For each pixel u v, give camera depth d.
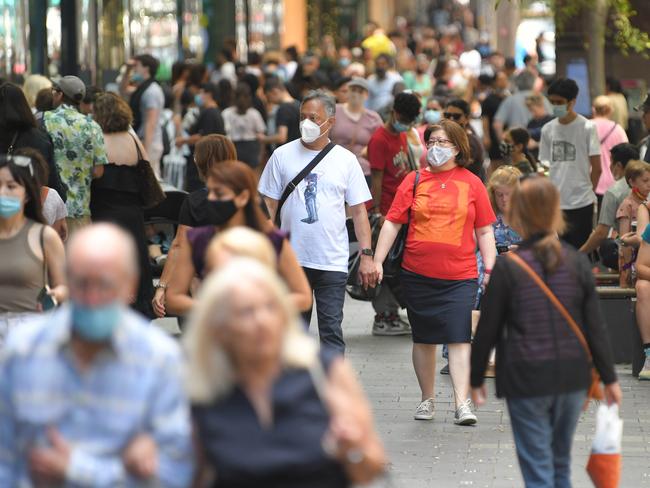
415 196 27.73
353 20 160.25
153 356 12.64
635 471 24.16
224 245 14.92
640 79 62.00
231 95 57.50
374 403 30.05
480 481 23.59
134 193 33.41
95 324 12.30
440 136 27.36
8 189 20.44
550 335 18.58
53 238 20.94
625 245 33.06
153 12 72.69
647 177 34.34
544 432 18.67
